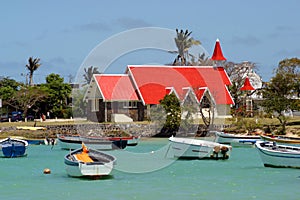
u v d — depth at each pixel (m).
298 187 37.66
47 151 63.38
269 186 38.12
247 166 48.00
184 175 42.69
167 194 35.22
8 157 56.50
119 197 34.34
